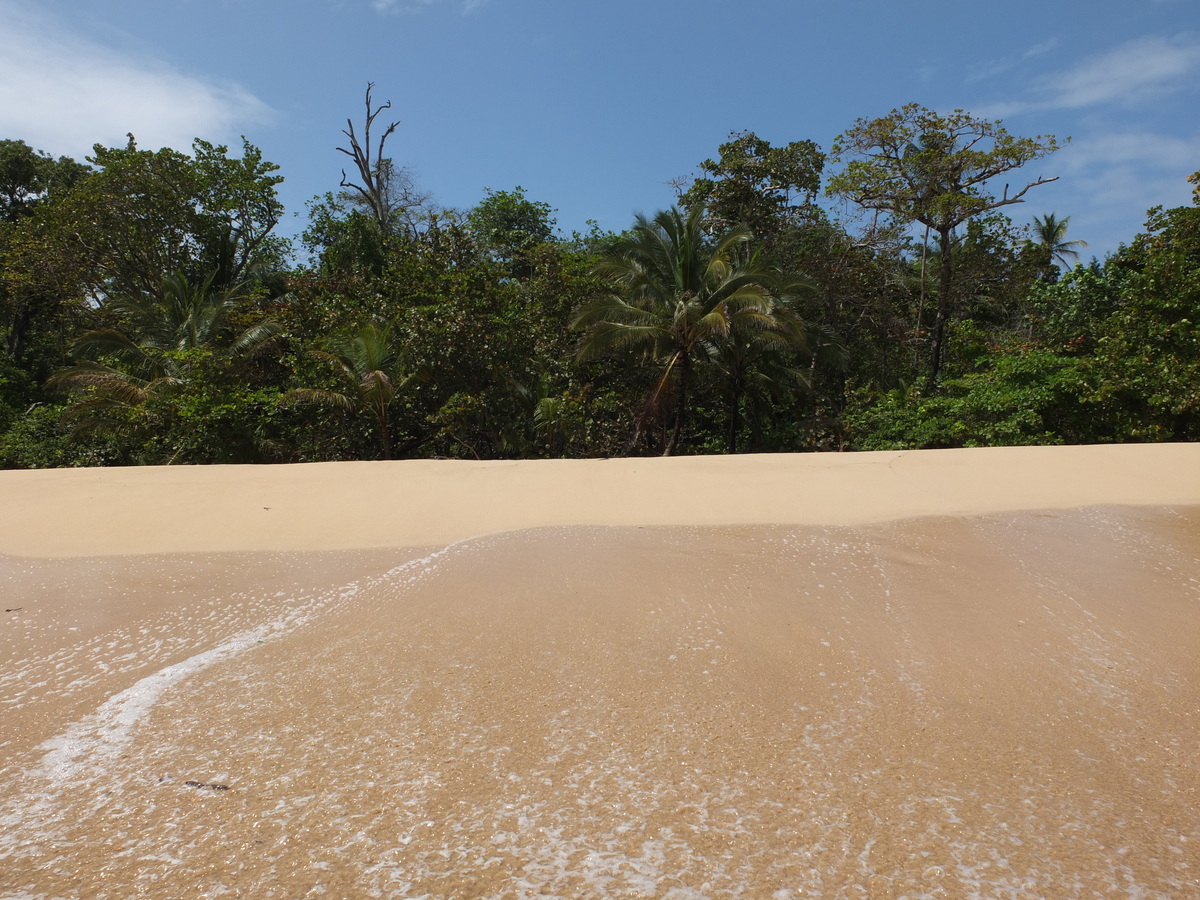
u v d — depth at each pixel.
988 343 23.59
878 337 25.36
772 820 2.44
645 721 3.10
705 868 2.21
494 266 19.69
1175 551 5.36
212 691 3.46
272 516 6.63
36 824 2.48
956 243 26.02
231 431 17.03
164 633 4.20
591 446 18.11
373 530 6.23
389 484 7.63
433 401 18.56
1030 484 7.43
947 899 2.07
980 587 4.71
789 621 4.20
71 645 4.04
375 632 4.13
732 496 7.14
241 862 2.27
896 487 7.38
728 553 5.47
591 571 5.08
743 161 24.45
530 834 2.38
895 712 3.18
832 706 3.23
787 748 2.89
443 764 2.80
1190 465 7.95
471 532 6.13
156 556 5.66
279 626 4.27
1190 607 4.34
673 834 2.37
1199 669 3.56
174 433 16.92
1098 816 2.45
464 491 7.36
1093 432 16.05
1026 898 2.08
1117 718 3.12
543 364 19.02
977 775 2.70
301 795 2.61
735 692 3.36
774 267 19.98
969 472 7.90
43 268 24.55
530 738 2.98
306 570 5.27
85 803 2.59
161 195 25.42
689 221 17.70
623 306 17.56
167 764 2.83
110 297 26.16
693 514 6.60
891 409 19.70
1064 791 2.59
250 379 19.28
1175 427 14.91
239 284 23.58
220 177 26.92
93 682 3.58
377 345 17.00
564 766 2.78
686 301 17.59
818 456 8.95
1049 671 3.56
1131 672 3.54
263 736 3.03
